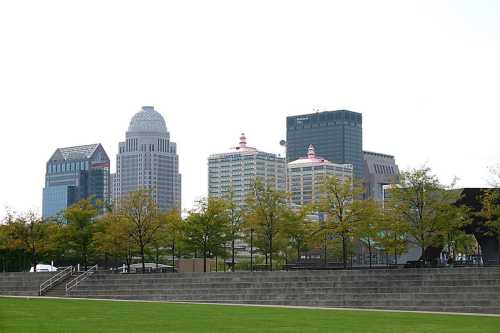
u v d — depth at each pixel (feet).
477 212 278.87
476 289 209.97
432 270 226.17
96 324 141.90
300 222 321.32
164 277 273.75
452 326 138.10
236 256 508.12
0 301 236.43
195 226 326.65
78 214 354.33
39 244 358.43
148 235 339.16
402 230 273.95
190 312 178.81
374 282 231.09
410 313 179.83
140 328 132.87
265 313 176.24
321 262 378.94
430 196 274.16
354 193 299.79
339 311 187.21
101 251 354.54
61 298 264.52
